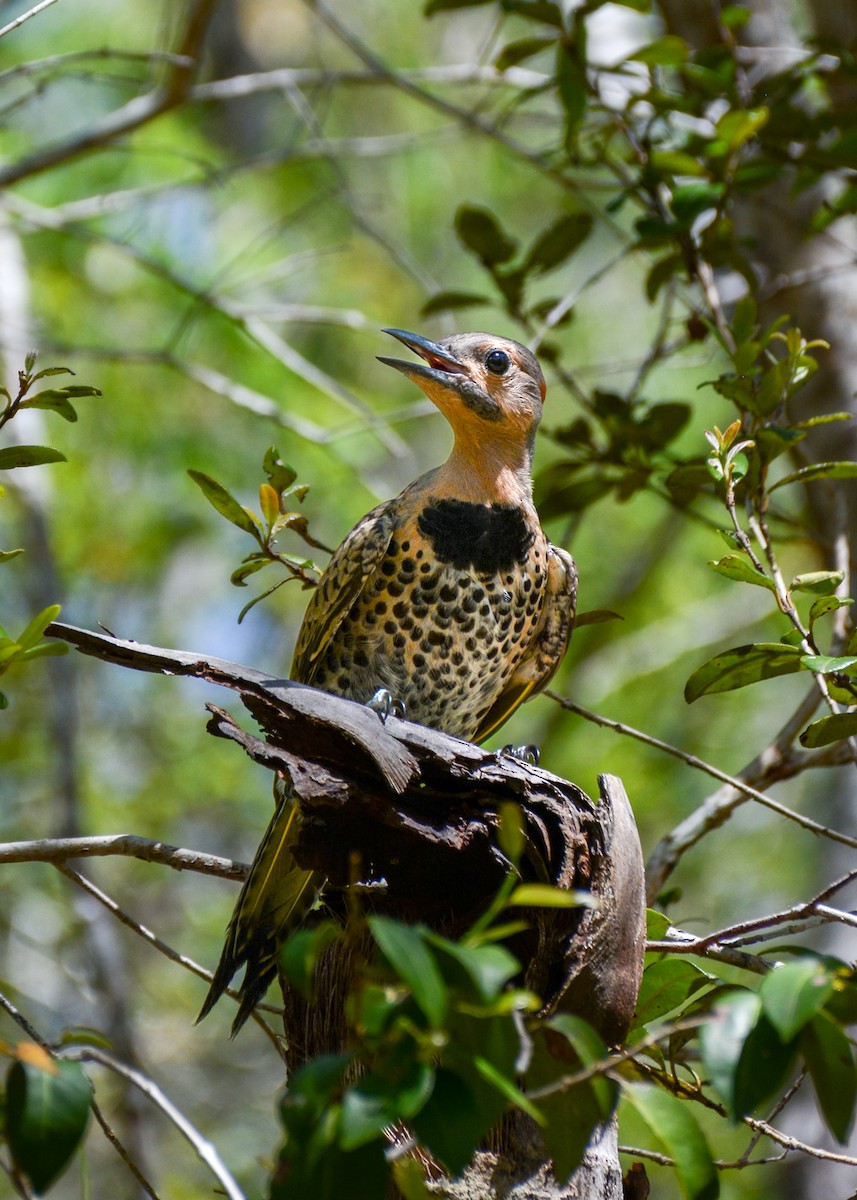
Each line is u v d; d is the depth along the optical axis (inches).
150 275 634.8
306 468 646.5
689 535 703.7
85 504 667.4
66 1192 569.3
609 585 698.2
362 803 234.4
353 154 538.0
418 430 762.2
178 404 664.4
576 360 732.0
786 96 397.4
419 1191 193.3
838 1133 183.2
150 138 629.3
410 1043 167.2
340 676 350.6
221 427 674.2
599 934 236.2
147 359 521.7
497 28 438.3
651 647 683.4
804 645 273.4
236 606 729.0
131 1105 467.8
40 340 585.9
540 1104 203.0
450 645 346.0
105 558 672.4
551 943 238.2
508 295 409.7
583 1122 202.2
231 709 683.4
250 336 513.7
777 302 457.4
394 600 343.0
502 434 350.6
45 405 250.1
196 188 606.9
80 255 638.5
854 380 442.9
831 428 437.1
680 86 456.8
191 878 681.6
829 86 427.8
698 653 687.1
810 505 438.6
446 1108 168.2
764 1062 180.2
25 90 642.2
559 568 361.1
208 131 925.8
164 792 666.8
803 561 611.2
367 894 247.1
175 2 690.2
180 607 725.3
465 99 776.9
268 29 941.2
